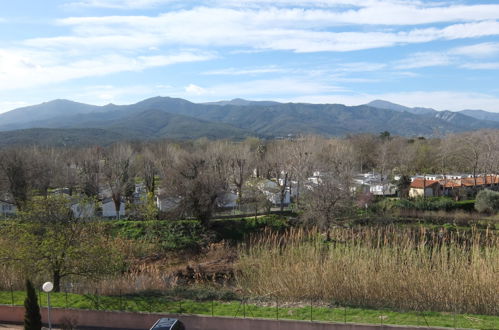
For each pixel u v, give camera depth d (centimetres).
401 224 5428
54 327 2386
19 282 3016
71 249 2925
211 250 4947
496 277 2627
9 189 6138
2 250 2927
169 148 9706
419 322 2244
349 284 2688
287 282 2831
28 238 2959
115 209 6581
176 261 4644
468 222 5572
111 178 6738
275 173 8812
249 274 3453
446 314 2384
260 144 12975
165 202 6106
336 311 2431
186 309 2472
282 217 5850
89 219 3472
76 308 2464
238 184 7200
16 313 2483
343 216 5375
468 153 8594
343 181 5581
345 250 3500
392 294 2623
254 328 2258
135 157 9488
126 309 2461
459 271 2741
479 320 2267
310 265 2988
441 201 6438
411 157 9881
